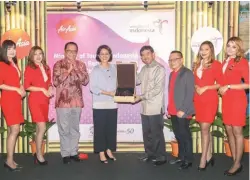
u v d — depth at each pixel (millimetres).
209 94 4133
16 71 4293
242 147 4078
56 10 5094
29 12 5109
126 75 4484
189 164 4379
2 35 5129
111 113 4559
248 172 4238
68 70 4465
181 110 4207
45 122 4551
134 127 5176
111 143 4629
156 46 5109
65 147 4648
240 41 3984
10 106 4242
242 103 3990
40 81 4430
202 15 5062
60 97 4484
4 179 4047
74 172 4301
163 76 4438
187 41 5086
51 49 5129
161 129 4543
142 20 5086
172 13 5074
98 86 4492
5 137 5250
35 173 4270
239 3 5027
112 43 5121
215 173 4230
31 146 5031
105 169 4418
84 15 5098
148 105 4445
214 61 4152
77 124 4648
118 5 5078
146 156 4793
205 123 4180
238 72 3961
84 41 5125
